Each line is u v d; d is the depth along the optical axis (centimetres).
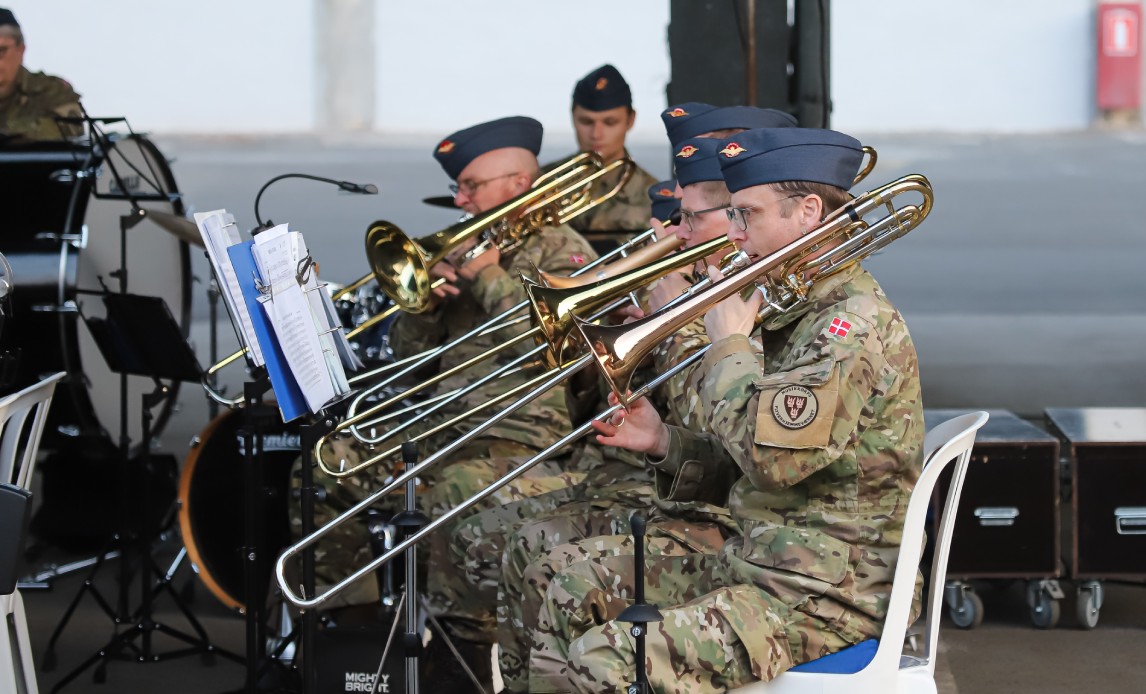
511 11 8144
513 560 1222
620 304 1218
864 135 8200
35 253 1914
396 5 8169
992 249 5169
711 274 1027
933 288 4506
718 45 1980
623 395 1030
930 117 8375
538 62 8188
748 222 1043
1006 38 8350
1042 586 1688
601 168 1534
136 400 2083
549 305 1151
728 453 1048
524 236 1507
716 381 1018
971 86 8350
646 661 965
